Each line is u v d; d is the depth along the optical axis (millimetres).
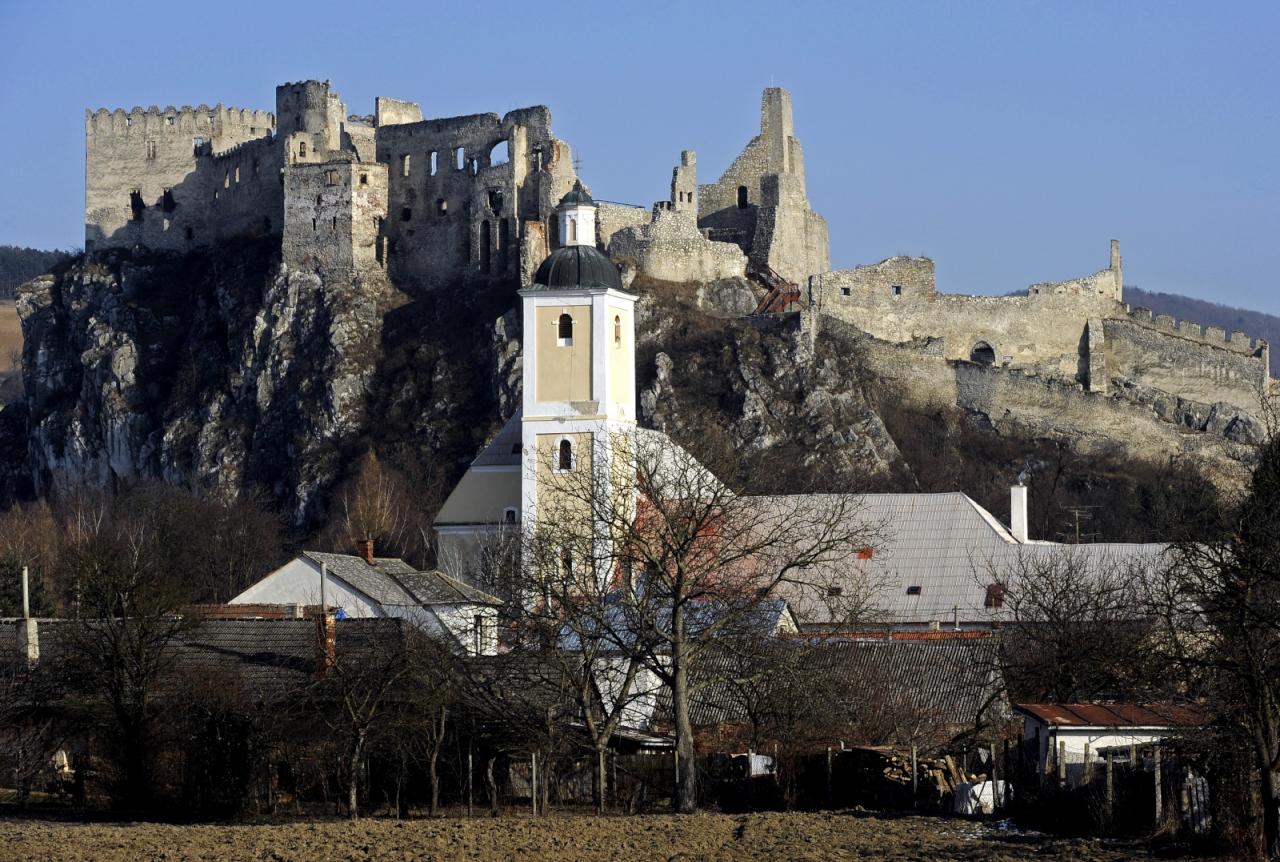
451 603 166875
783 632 152375
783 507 194000
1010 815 117688
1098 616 150750
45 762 135000
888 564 199250
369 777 131625
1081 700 139750
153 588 139000
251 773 128625
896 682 147875
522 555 166625
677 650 132000
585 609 136625
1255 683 105312
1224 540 112125
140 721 131625
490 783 130250
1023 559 195625
